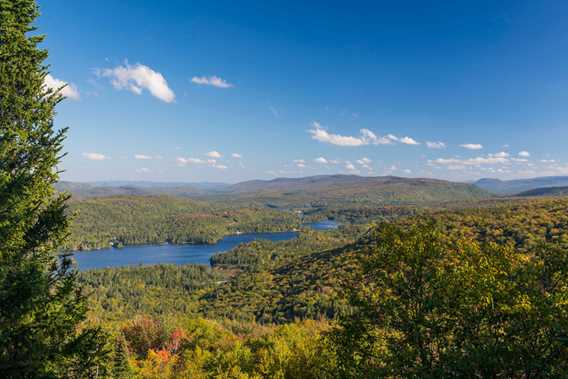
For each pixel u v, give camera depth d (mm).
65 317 12297
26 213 12727
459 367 11031
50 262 13742
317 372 22859
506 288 12320
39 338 10859
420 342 13133
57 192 15242
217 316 124312
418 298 13914
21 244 12688
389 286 14727
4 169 13461
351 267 135500
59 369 11125
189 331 68562
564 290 11508
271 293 141625
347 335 14891
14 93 13789
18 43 14164
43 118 14523
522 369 10961
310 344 35375
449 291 13109
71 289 12797
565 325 10438
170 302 165500
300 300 117250
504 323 12359
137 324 65250
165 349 60344
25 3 14562
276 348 43062
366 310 14734
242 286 166250
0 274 10484
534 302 11219
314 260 173000
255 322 110438
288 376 34812
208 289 188750
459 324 13195
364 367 14117
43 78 15133
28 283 10836
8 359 10336
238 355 48562
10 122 13922
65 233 14109
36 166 14109
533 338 11516
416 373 11969
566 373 9945
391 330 14781
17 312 10500
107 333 13242
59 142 14867
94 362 12109
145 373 48375
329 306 102688
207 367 49406
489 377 11203
